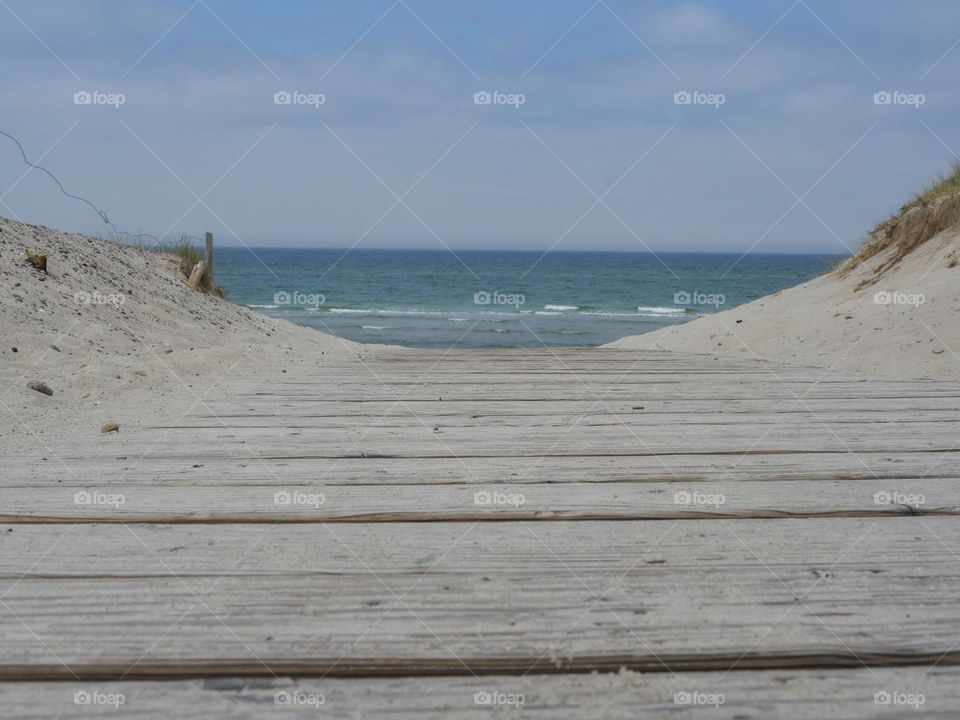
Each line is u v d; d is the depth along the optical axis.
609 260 116.44
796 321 8.39
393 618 1.59
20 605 1.64
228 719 1.25
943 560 1.90
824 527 2.16
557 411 4.09
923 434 3.42
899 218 9.77
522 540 2.06
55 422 3.69
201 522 2.21
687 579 1.79
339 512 2.29
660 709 1.29
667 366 6.40
